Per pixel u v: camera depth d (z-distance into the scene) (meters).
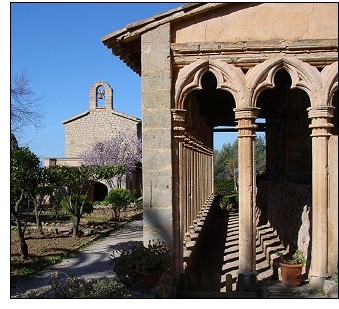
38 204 19.31
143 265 7.10
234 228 18.25
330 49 8.06
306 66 8.05
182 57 8.27
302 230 10.33
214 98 15.90
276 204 14.55
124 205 25.52
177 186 8.37
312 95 8.05
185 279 8.14
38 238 17.77
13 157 14.16
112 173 24.03
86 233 19.03
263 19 8.20
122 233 19.59
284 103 14.96
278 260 9.69
